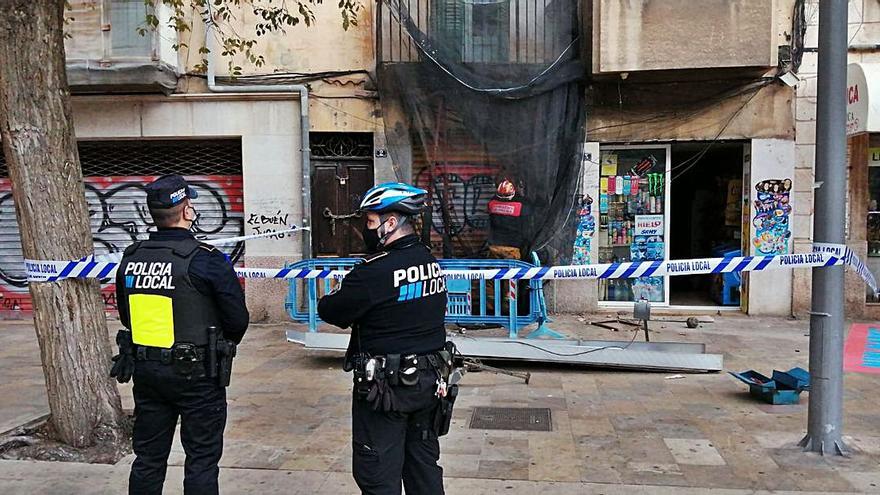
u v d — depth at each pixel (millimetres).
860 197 9438
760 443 4582
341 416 5293
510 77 9109
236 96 9539
